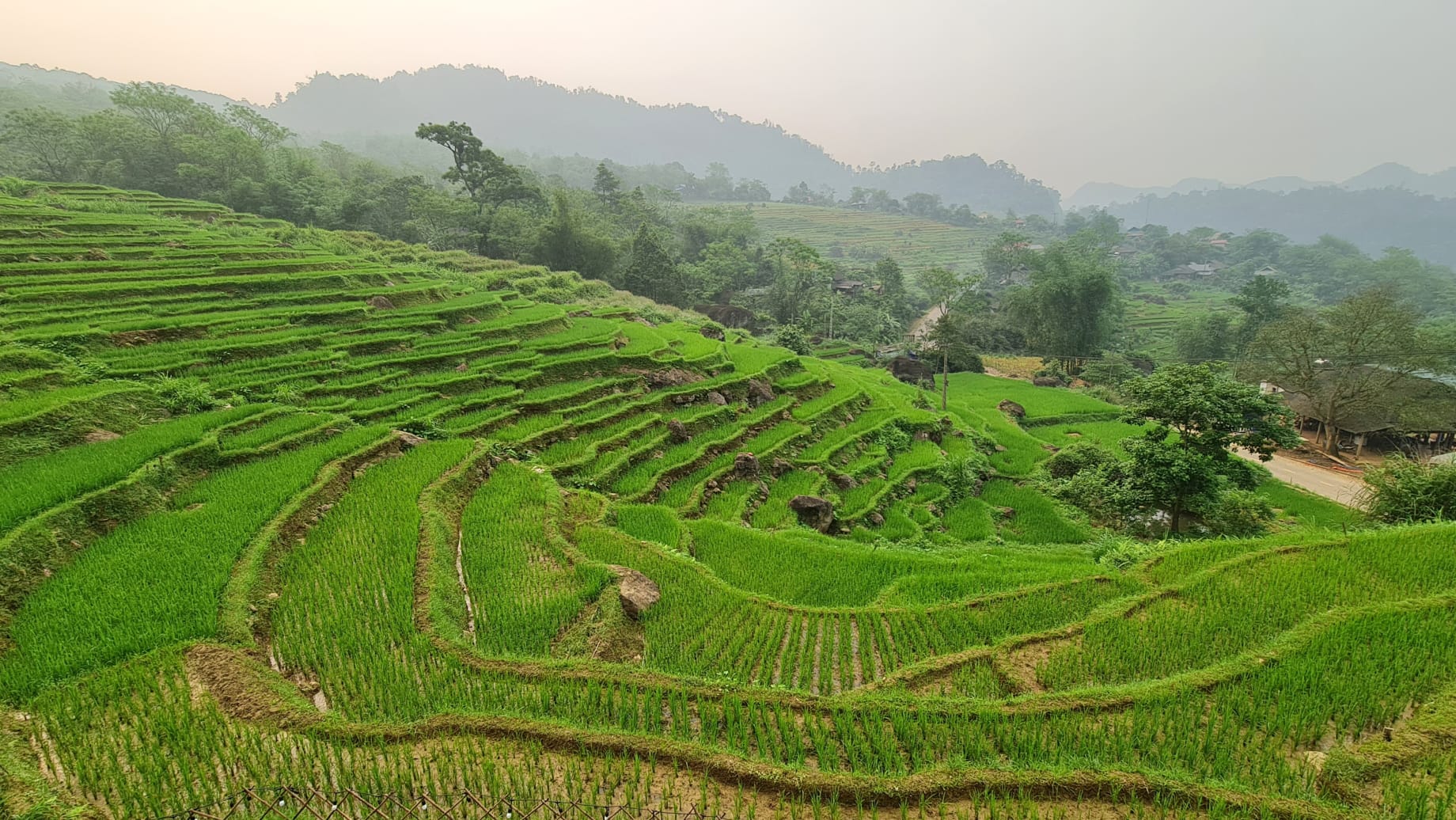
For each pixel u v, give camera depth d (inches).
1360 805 300.5
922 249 6476.4
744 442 1088.8
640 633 494.6
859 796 306.2
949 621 516.1
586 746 334.6
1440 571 537.6
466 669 408.5
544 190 3826.3
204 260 1398.9
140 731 331.0
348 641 429.4
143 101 2647.6
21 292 1017.5
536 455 865.5
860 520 932.0
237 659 392.5
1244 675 403.2
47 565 466.6
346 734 338.6
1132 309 4143.7
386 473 701.9
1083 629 482.0
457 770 316.2
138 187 2504.9
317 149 4997.5
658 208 4559.5
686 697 375.2
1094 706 380.5
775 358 1594.5
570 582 539.2
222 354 951.6
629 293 2655.0
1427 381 1622.8
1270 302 2787.9
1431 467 821.9
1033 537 1008.2
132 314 1059.3
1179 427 987.3
